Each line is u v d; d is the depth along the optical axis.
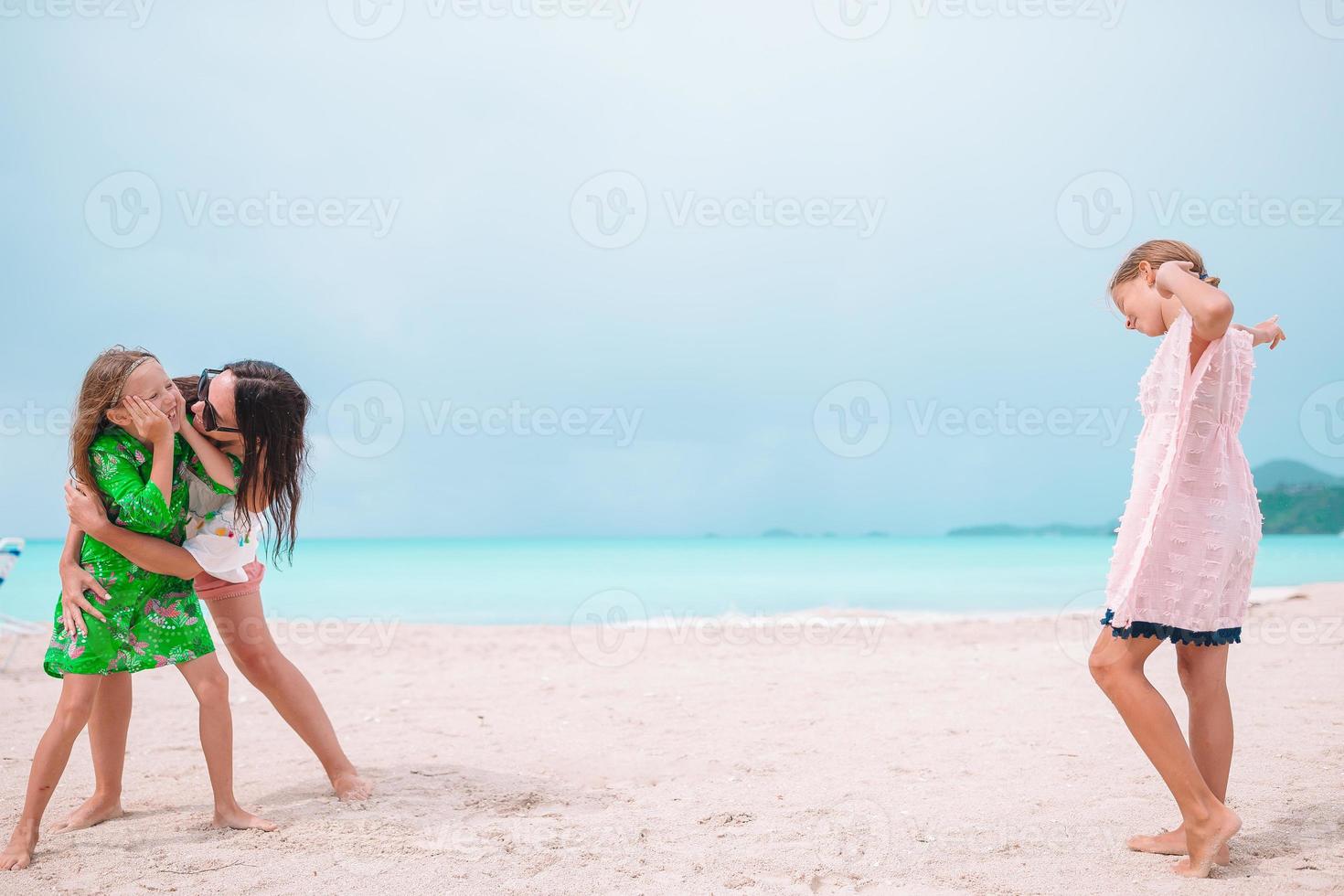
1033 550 36.28
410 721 5.22
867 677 6.50
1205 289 2.43
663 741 4.58
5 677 6.99
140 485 2.94
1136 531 2.64
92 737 3.30
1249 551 2.65
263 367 3.29
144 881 2.63
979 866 2.68
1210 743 2.73
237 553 3.29
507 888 2.55
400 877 2.64
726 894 2.50
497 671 7.17
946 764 3.96
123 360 2.94
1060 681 6.11
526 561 29.69
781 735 4.67
